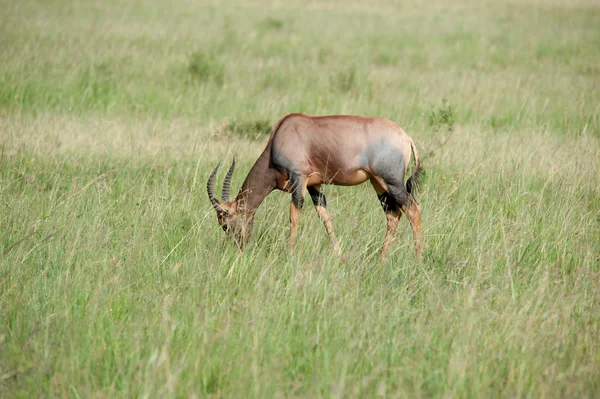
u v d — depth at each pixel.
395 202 22.95
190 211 25.05
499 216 24.62
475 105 41.81
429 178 28.08
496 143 32.88
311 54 57.97
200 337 16.38
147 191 26.58
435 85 47.16
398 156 22.38
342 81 45.34
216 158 31.09
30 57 47.84
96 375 15.29
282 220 24.91
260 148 32.78
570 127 37.56
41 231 22.47
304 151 22.92
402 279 20.39
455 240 22.97
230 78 47.91
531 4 103.50
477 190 27.06
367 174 22.67
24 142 30.88
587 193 26.30
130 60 50.00
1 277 19.61
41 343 16.16
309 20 80.62
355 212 24.81
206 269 20.62
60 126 35.28
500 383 14.90
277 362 15.30
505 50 62.56
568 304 18.27
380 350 16.09
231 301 18.83
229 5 92.88
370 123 22.52
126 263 20.72
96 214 23.88
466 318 17.05
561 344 16.41
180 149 31.69
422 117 37.97
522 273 20.77
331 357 15.73
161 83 45.94
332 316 17.42
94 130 34.75
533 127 37.12
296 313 17.81
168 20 74.75
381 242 23.03
